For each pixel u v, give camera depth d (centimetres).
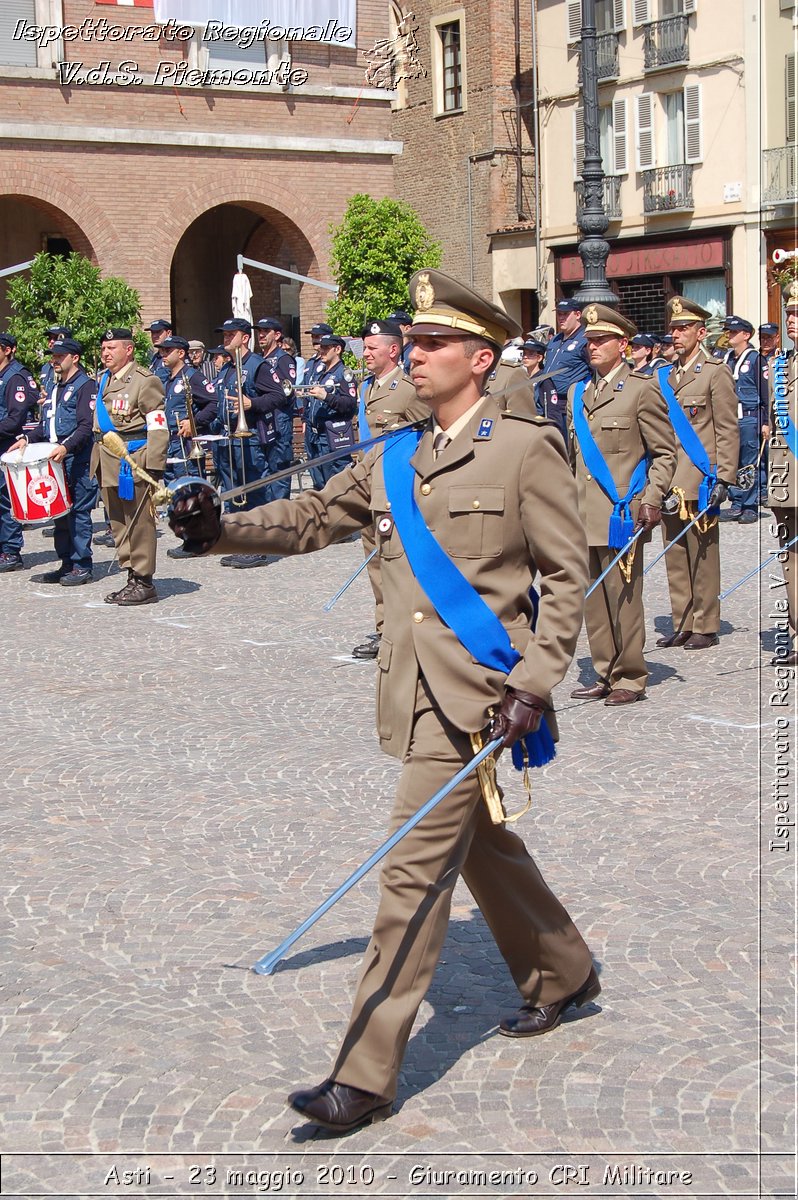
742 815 664
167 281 2573
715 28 2941
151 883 599
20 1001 491
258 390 1627
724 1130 399
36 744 830
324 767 766
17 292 2147
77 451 1404
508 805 687
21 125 2406
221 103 2588
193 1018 475
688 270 3089
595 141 2034
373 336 939
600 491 878
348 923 551
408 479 418
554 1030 461
